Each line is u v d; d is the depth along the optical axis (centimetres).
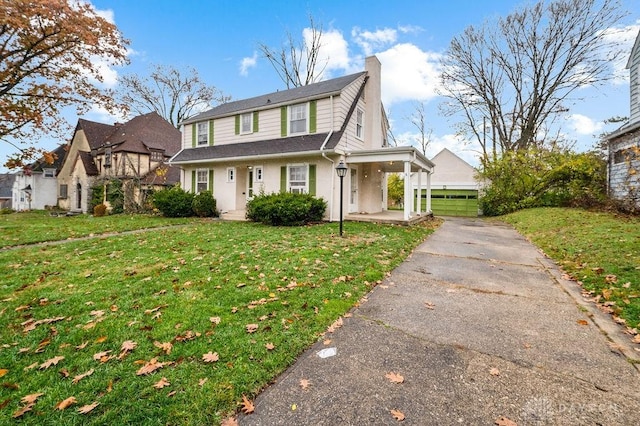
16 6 947
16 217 1538
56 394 194
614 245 546
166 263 512
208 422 173
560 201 1418
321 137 1133
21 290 385
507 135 1883
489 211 1650
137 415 176
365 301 357
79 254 585
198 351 240
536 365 231
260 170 1266
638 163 977
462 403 191
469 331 285
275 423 175
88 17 1114
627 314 305
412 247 653
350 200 1176
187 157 1450
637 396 197
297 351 246
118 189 1853
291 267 473
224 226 980
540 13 1633
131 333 271
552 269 491
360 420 177
